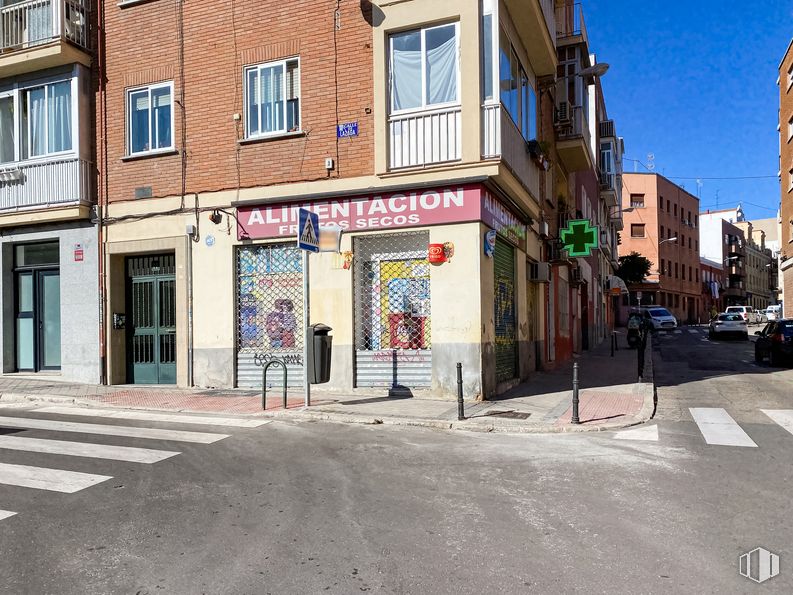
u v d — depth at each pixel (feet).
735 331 102.32
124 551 12.69
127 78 40.01
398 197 33.63
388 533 13.73
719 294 266.16
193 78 38.45
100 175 40.34
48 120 41.45
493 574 11.64
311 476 18.33
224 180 37.47
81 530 13.85
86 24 40.98
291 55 36.24
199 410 29.96
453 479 18.08
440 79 33.50
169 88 39.32
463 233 32.45
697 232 235.81
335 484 17.51
